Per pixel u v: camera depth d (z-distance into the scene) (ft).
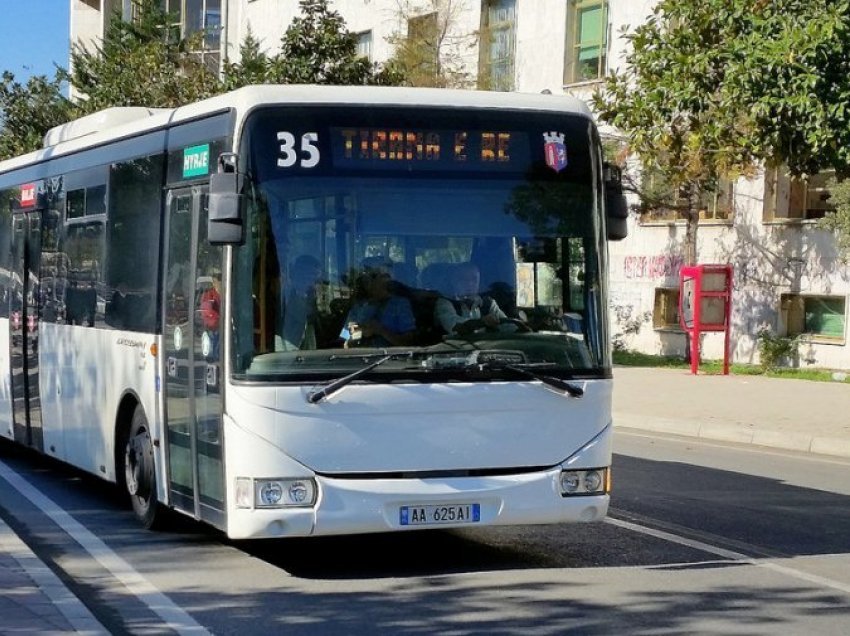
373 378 29.81
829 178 97.50
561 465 30.94
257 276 29.76
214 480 31.55
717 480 49.21
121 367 39.32
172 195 35.17
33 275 49.62
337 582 30.99
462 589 30.14
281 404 29.48
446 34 125.29
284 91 30.45
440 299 30.48
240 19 163.63
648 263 115.14
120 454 40.22
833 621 27.22
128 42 135.23
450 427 30.22
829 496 45.52
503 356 30.58
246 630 26.48
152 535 37.32
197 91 119.75
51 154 48.01
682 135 61.98
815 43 52.16
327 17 114.93
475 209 30.94
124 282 39.32
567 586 30.40
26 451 57.72
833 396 80.18
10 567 31.35
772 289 104.27
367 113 30.63
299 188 30.12
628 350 116.47
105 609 28.35
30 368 49.80
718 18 57.16
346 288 30.04
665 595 29.48
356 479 29.73
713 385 86.99
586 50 118.93
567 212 31.58
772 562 33.35
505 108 31.45
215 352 31.24
